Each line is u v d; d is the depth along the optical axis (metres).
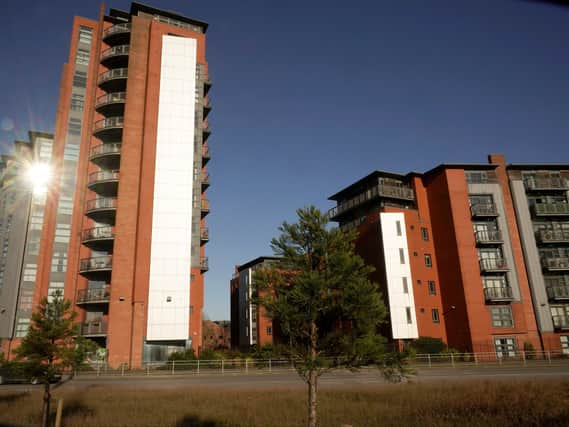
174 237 40.06
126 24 47.00
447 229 46.72
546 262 46.44
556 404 14.27
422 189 50.19
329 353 11.46
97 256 40.06
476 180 48.31
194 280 42.06
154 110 42.78
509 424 12.66
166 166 41.62
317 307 11.41
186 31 48.12
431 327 44.62
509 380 21.73
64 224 41.09
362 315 11.09
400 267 45.25
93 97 44.53
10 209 48.88
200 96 47.72
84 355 15.15
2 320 41.78
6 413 15.67
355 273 11.52
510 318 44.06
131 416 14.74
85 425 13.66
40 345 14.32
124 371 33.91
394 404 16.42
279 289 11.79
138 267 38.12
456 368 33.03
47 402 14.19
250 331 69.31
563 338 44.56
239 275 77.56
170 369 34.22
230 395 18.86
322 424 13.34
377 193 48.22
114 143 42.69
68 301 15.51
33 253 43.41
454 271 45.16
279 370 34.31
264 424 13.44
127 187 40.31
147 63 44.69
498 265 45.25
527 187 49.09
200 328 41.16
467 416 13.88
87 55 46.41
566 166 49.53
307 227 12.12
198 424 13.55
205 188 46.91
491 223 47.16
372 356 11.00
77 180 41.50
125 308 37.12
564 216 48.69
